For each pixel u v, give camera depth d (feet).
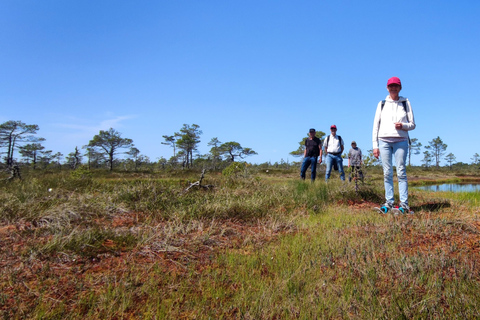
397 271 8.13
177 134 195.83
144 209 15.72
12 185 22.93
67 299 7.00
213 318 6.33
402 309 6.30
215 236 12.01
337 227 13.28
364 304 6.70
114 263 9.11
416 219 13.42
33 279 7.90
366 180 21.89
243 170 28.50
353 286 7.41
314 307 6.63
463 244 10.30
